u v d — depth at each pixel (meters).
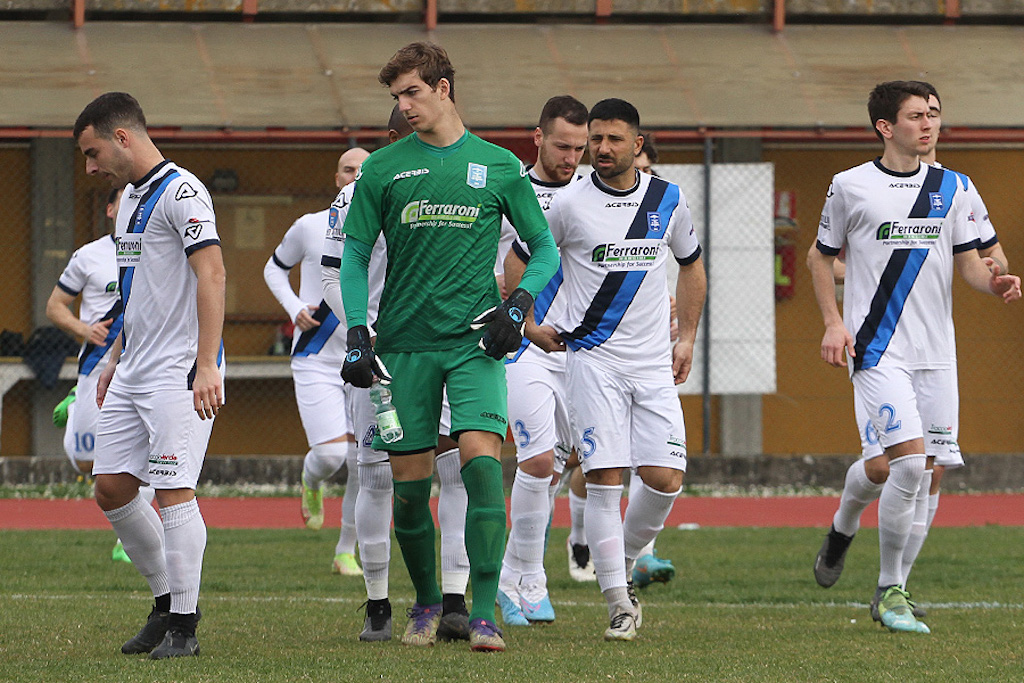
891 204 18.80
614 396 17.34
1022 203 51.25
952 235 19.12
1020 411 51.38
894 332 18.80
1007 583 23.83
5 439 46.94
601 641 16.73
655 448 17.56
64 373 46.00
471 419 15.54
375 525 16.91
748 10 52.06
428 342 15.71
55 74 45.78
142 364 15.64
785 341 50.81
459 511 17.36
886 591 18.33
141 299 15.63
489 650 15.42
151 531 15.85
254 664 14.34
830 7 52.31
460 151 15.73
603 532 17.09
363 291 15.75
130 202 15.77
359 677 13.43
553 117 20.11
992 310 51.41
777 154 50.53
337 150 50.03
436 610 16.62
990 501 42.41
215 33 49.12
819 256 19.41
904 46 50.97
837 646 16.31
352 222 15.90
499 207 15.84
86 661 14.64
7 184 47.41
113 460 15.80
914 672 14.24
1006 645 16.44
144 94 45.12
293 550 29.39
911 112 18.67
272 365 47.81
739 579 24.70
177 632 15.30
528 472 19.12
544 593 18.98
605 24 51.88
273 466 44.31
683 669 14.23
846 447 51.00
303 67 47.47
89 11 49.03
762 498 42.94
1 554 28.00
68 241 47.62
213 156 49.31
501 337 15.12
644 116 45.66
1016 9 52.59
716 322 44.16
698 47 50.34
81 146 15.63
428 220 15.58
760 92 47.56
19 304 47.47
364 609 19.98
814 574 23.45
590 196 17.58
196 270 15.34
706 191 44.16
